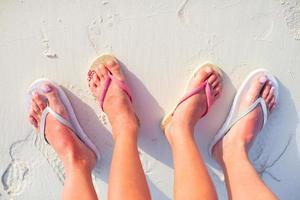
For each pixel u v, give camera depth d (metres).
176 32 1.15
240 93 1.18
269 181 1.27
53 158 1.21
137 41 1.15
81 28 1.14
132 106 1.15
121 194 0.96
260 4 1.15
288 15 1.16
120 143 1.06
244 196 1.05
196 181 0.99
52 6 1.12
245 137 1.15
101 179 1.24
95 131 1.20
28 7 1.12
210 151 1.22
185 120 1.11
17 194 1.22
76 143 1.14
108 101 1.12
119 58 1.16
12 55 1.14
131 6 1.14
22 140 1.19
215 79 1.15
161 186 1.24
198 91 1.13
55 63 1.15
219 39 1.16
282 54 1.18
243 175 1.09
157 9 1.14
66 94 1.17
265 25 1.16
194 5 1.14
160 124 1.21
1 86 1.15
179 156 1.06
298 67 1.19
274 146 1.24
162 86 1.18
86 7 1.13
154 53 1.16
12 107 1.17
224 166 1.16
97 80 1.14
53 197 1.23
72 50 1.15
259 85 1.17
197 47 1.17
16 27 1.13
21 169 1.21
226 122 1.19
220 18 1.15
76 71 1.16
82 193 1.06
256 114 1.16
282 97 1.21
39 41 1.14
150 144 1.22
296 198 1.28
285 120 1.23
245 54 1.17
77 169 1.11
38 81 1.15
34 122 1.17
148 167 1.23
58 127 1.14
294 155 1.25
